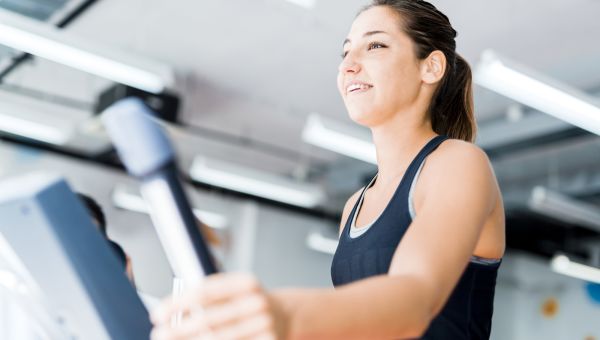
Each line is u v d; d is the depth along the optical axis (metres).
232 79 6.09
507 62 3.89
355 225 1.00
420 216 0.76
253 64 5.77
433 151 0.90
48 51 4.14
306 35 5.19
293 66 5.74
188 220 0.52
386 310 0.60
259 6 4.84
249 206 8.78
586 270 7.93
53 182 0.61
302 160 8.17
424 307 0.63
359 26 1.08
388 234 0.89
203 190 8.40
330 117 6.69
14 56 5.67
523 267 9.49
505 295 9.46
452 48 1.10
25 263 0.64
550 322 9.05
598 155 7.02
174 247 0.54
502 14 4.69
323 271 9.23
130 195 7.45
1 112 5.89
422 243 0.71
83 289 0.62
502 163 7.36
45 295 0.66
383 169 1.06
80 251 0.61
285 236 9.00
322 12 4.83
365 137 5.25
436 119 1.09
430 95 1.07
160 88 4.65
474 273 0.91
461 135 1.11
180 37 5.40
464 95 1.12
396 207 0.89
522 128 5.98
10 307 0.80
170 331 0.54
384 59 1.04
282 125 7.13
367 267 0.89
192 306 0.52
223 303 0.52
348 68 1.06
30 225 0.61
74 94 6.48
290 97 6.37
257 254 8.73
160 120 0.53
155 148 0.51
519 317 9.30
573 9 4.58
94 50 4.23
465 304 0.89
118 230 7.43
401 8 1.07
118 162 7.54
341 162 8.14
